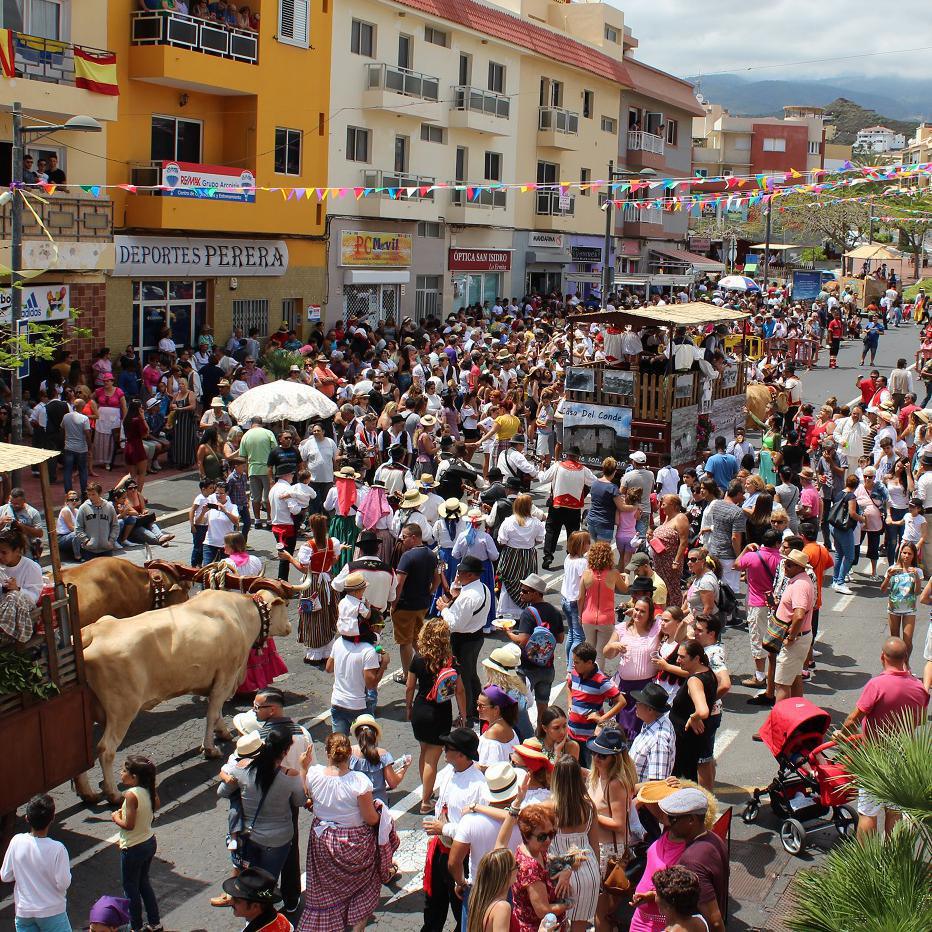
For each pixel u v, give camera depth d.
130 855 7.35
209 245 27.45
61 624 8.74
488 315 39.91
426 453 17.48
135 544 16.84
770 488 15.44
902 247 70.38
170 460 21.84
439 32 37.78
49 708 8.56
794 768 8.84
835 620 14.70
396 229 36.16
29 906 6.91
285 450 17.34
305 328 32.06
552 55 43.59
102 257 23.48
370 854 7.12
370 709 9.87
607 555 11.33
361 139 34.16
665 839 6.50
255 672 11.27
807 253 82.12
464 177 40.19
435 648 8.89
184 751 10.32
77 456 18.80
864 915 5.52
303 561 12.30
